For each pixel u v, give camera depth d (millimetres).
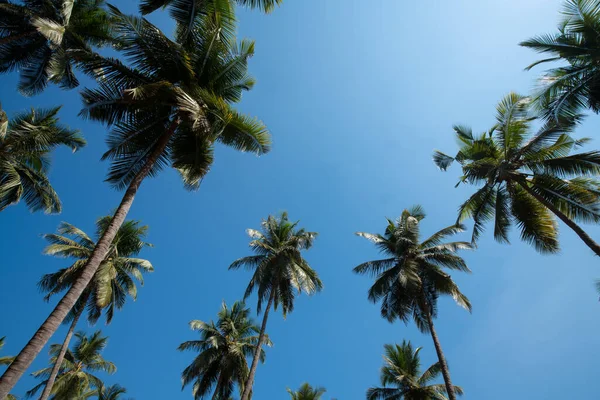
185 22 11344
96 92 10422
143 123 11281
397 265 23156
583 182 15016
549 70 13281
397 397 25688
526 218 16047
